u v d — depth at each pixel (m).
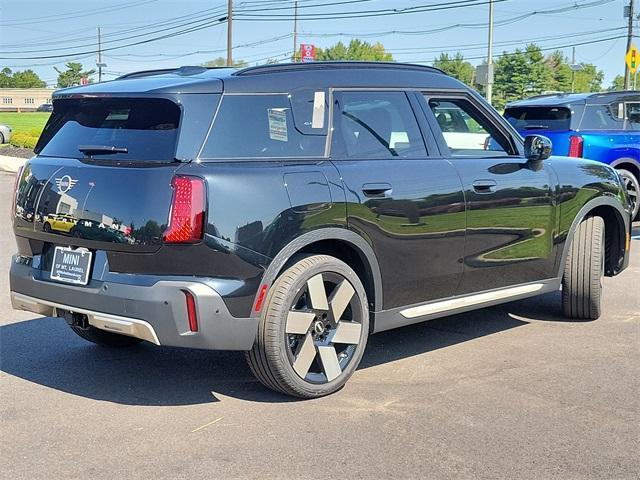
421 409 4.58
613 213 6.68
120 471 3.77
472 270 5.48
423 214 5.08
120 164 4.40
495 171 5.57
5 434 4.21
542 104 11.63
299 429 4.28
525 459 3.91
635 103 11.97
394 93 5.25
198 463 3.86
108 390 4.91
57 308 4.63
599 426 4.33
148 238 4.19
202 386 4.98
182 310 4.18
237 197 4.28
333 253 4.95
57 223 4.55
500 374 5.22
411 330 6.33
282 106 4.70
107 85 4.78
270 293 4.44
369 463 3.86
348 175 4.75
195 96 4.41
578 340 6.03
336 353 4.84
